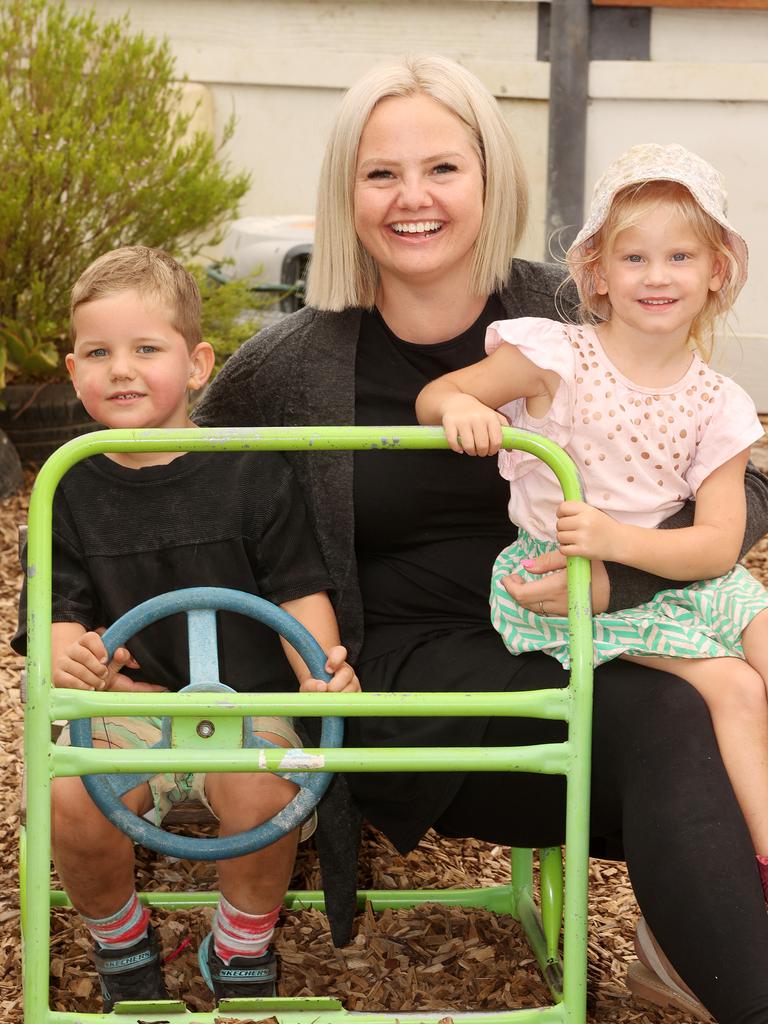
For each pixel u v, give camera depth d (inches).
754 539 84.7
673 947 66.5
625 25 227.5
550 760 69.2
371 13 241.8
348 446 71.8
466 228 83.4
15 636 82.0
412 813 80.9
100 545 83.6
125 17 215.0
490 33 235.9
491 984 90.3
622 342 80.0
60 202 194.1
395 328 87.6
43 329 195.2
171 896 97.2
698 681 74.1
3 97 195.5
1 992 89.7
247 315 220.1
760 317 225.0
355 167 84.2
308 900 98.6
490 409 75.4
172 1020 67.8
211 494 83.8
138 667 84.8
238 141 250.8
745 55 226.1
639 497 79.1
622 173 77.9
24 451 207.6
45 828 67.9
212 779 79.5
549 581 77.5
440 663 81.4
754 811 71.3
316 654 76.2
